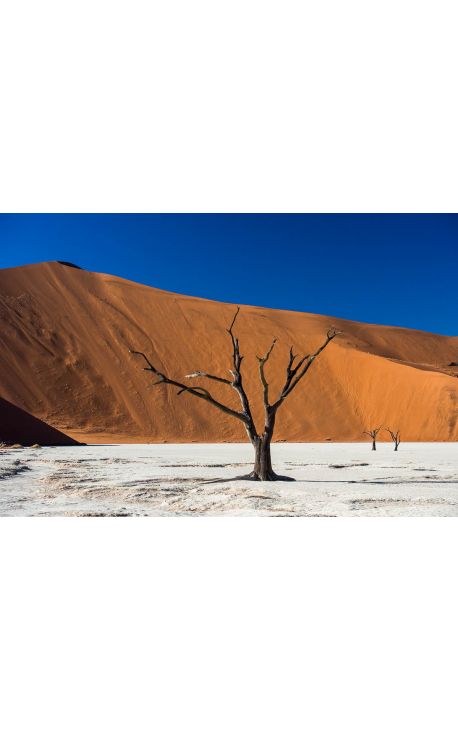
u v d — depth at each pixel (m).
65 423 58.84
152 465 22.12
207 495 12.57
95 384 65.31
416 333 135.38
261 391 70.88
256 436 16.66
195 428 63.88
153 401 65.88
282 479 16.38
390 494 12.96
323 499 12.07
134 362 70.69
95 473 18.28
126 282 88.00
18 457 25.55
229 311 84.56
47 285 76.88
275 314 97.94
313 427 66.38
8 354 62.91
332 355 76.44
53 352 66.94
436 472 19.83
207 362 74.25
